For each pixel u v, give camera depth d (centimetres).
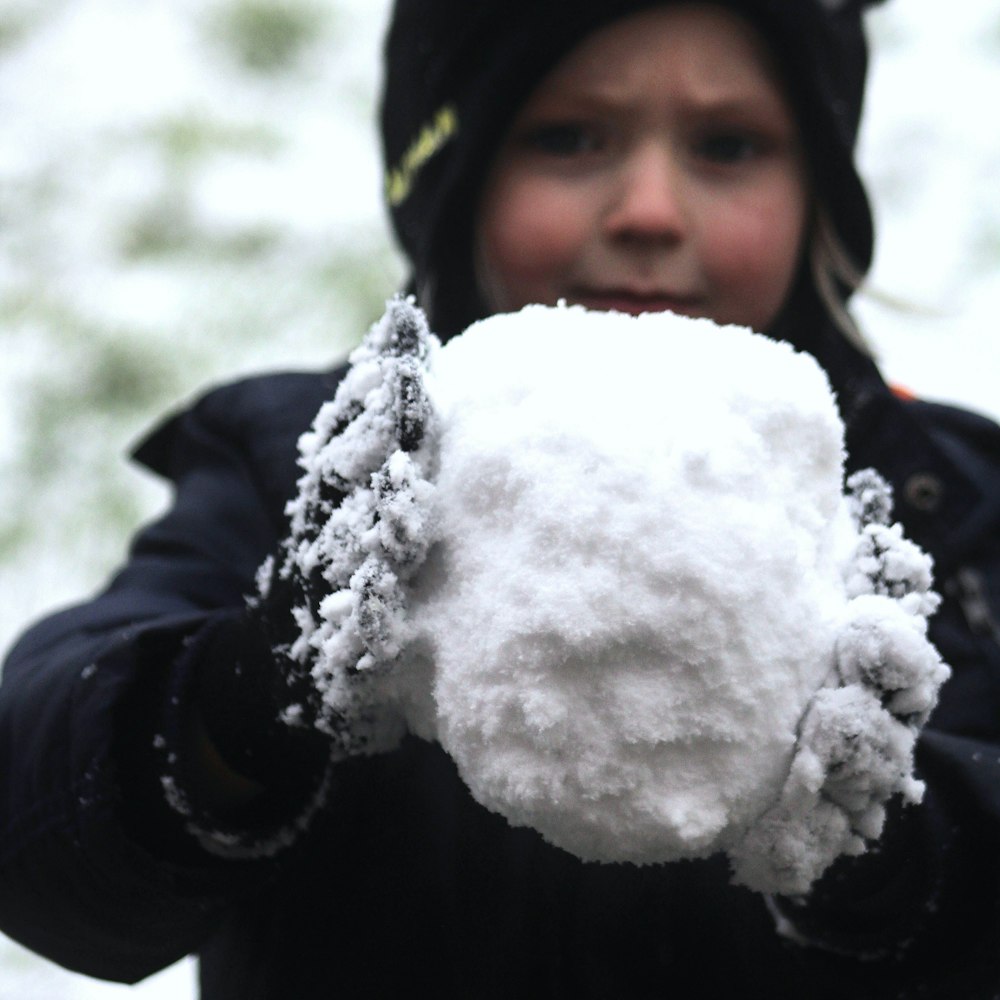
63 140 466
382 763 123
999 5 497
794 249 156
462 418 94
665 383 90
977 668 135
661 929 119
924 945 105
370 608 89
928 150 445
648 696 83
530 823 86
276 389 151
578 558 84
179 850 106
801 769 85
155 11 515
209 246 434
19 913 116
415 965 121
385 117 178
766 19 149
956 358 378
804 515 92
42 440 376
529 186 150
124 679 108
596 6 145
